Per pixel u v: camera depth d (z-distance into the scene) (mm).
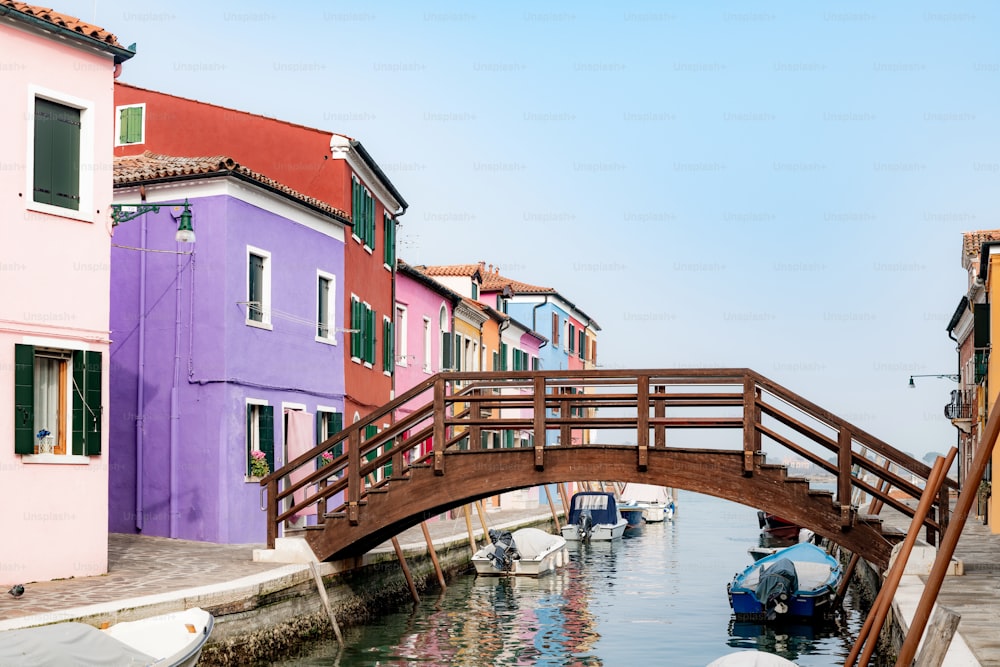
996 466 26734
